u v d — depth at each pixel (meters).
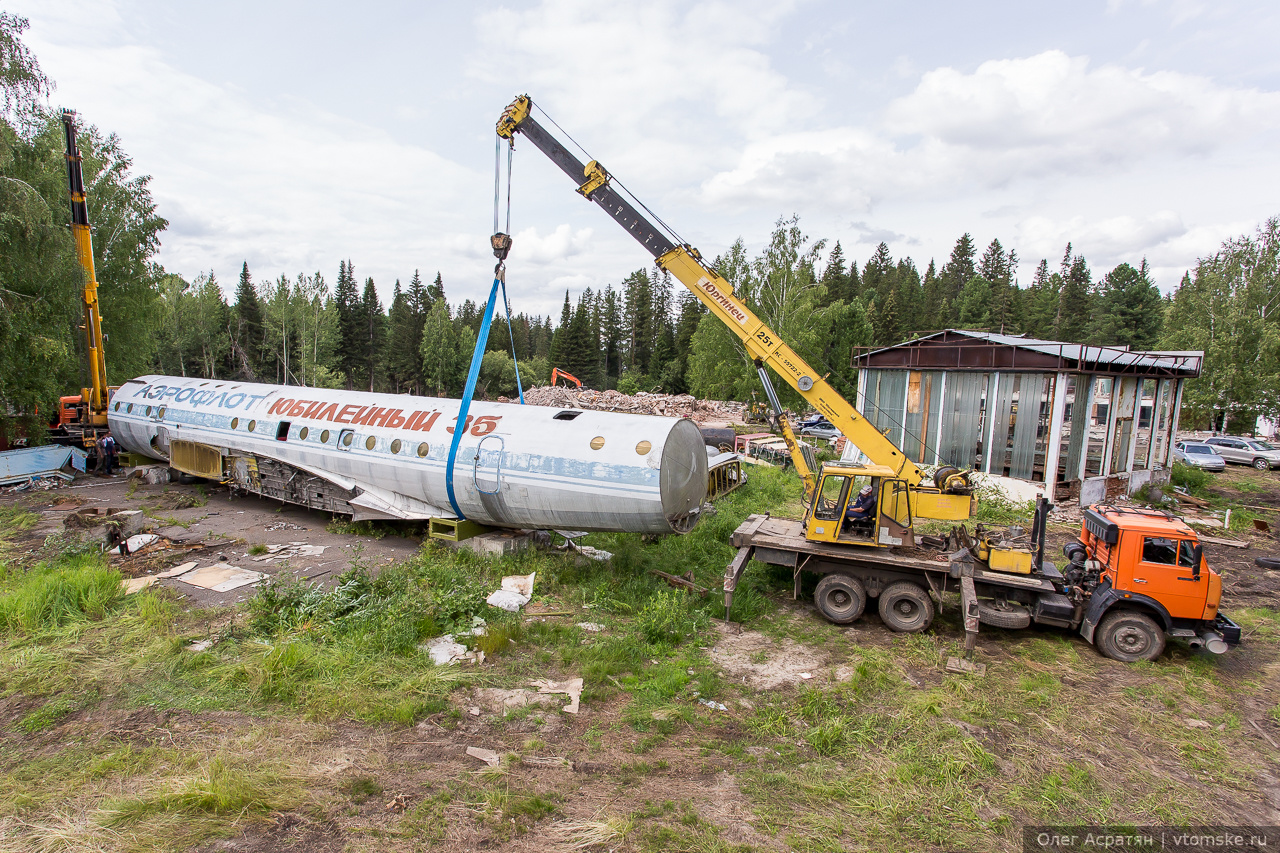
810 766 6.48
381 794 5.79
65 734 6.58
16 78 19.22
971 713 7.62
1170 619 8.94
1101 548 9.68
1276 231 33.62
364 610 9.17
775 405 12.12
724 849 5.22
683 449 11.79
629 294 104.44
